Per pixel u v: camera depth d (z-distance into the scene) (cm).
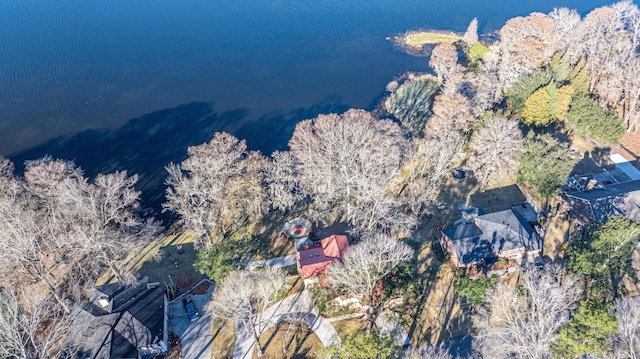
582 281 6694
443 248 7719
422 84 13075
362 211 8100
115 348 5984
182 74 14862
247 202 8531
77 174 8288
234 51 16375
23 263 7044
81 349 5997
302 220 8519
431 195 8431
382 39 17162
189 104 13250
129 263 7906
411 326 6512
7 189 7619
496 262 7200
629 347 5069
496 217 7625
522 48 10819
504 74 10688
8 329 5169
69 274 7594
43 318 6191
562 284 6850
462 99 9050
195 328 6644
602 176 8775
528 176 8444
